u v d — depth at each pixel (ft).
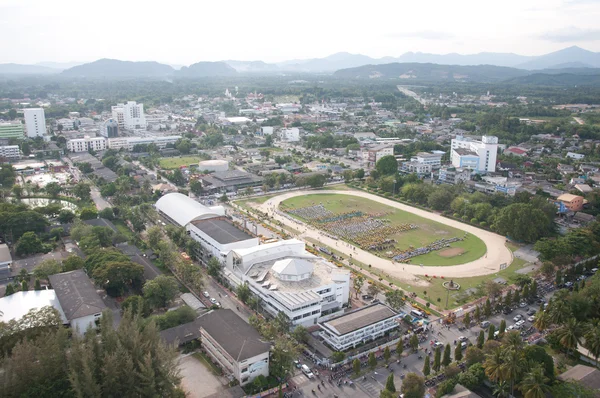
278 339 504.84
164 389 418.10
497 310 627.87
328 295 624.59
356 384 478.18
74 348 418.10
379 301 616.80
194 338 535.19
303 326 564.71
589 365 513.86
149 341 442.50
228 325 522.88
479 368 472.44
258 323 552.82
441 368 503.20
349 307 640.58
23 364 395.55
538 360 466.29
